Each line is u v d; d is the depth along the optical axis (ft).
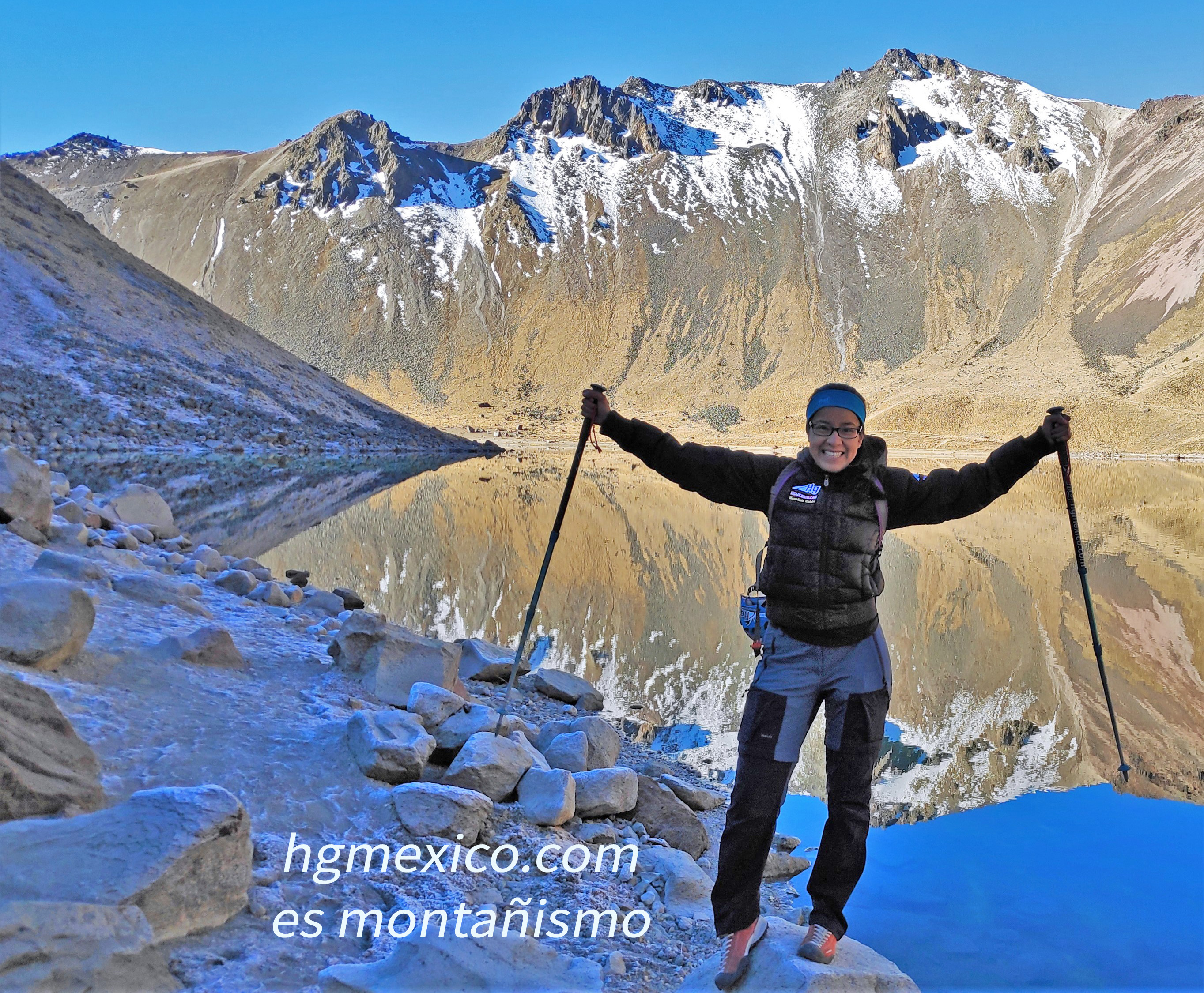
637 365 650.84
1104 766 19.51
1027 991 10.44
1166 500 112.78
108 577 21.16
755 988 9.72
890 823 16.07
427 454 210.38
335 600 28.35
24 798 9.80
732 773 19.63
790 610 10.12
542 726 19.33
